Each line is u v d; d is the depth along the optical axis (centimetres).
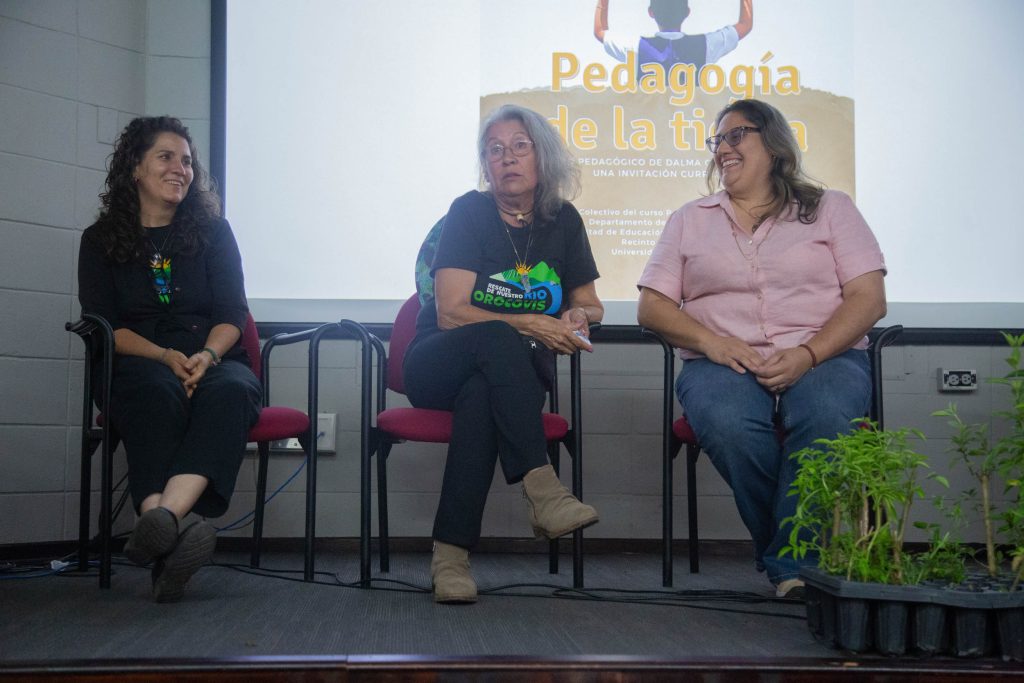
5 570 277
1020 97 348
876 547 175
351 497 337
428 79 343
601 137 343
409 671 148
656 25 346
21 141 315
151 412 232
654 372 341
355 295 338
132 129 266
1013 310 343
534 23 345
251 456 334
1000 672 153
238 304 265
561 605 221
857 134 345
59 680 143
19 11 317
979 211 345
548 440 253
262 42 340
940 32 347
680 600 232
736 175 262
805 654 169
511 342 226
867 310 247
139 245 260
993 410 341
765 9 346
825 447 230
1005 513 184
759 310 255
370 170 340
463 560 224
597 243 342
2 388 309
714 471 340
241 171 337
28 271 314
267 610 211
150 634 182
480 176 269
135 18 339
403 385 283
